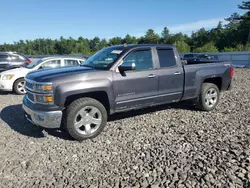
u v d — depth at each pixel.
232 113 6.21
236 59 23.12
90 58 5.92
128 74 5.06
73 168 3.63
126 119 5.84
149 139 4.61
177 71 5.77
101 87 4.71
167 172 3.41
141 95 5.27
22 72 9.49
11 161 3.88
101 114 4.79
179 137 4.65
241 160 3.65
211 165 3.54
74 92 4.48
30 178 3.39
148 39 92.00
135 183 3.19
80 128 4.70
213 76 6.43
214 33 72.62
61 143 4.55
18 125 5.59
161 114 6.22
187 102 6.66
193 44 76.81
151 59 5.46
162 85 5.56
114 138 4.72
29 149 4.31
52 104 4.39
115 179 3.30
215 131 4.92
